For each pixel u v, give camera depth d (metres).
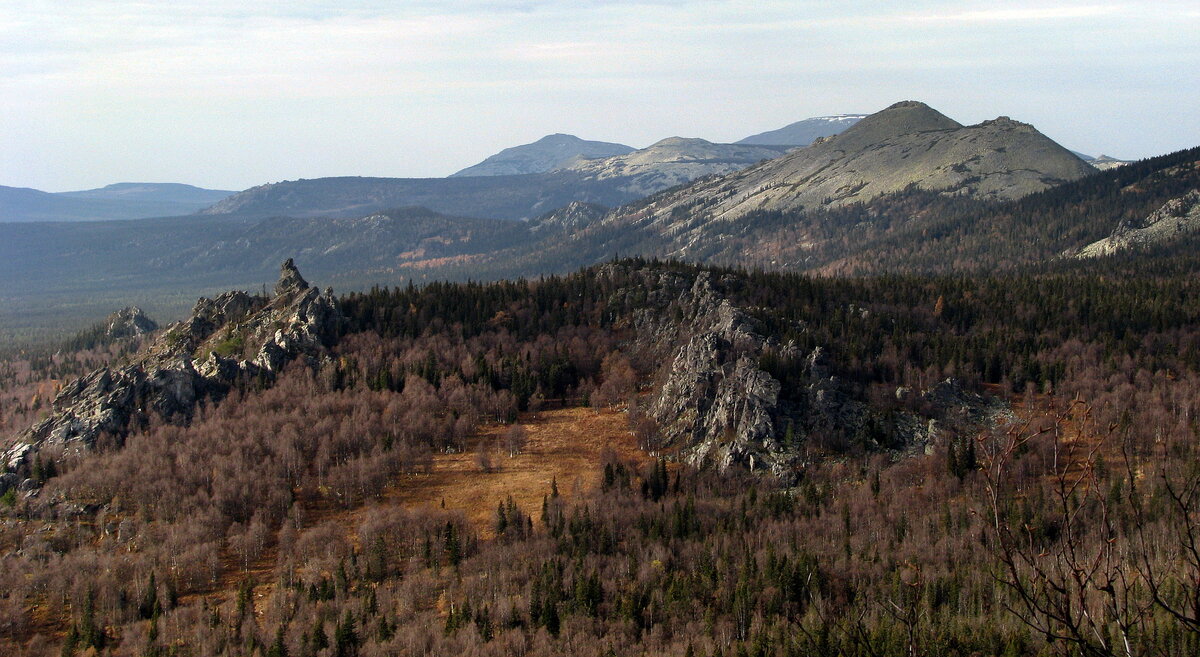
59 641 182.00
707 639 161.88
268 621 181.00
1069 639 27.42
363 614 178.75
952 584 155.50
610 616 174.38
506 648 162.88
